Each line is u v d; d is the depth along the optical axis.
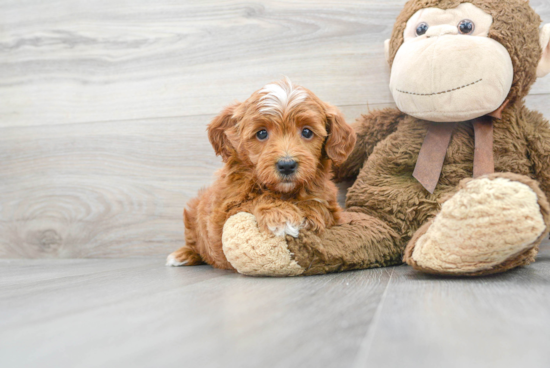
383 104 2.40
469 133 1.91
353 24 2.43
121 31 2.73
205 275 1.74
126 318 1.00
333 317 0.96
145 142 2.70
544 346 0.75
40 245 2.84
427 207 1.86
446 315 0.96
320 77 2.46
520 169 1.83
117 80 2.74
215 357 0.71
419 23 1.89
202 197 2.05
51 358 0.73
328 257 1.64
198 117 2.63
